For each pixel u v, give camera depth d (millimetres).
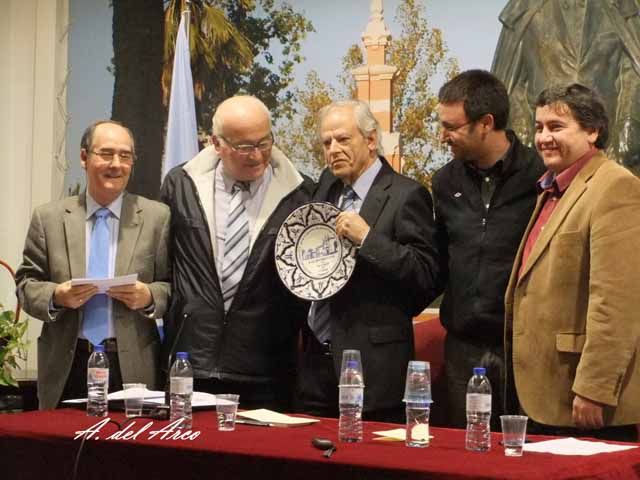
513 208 3389
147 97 6000
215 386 3680
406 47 5352
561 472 2158
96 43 6125
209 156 3877
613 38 4754
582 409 2877
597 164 3084
